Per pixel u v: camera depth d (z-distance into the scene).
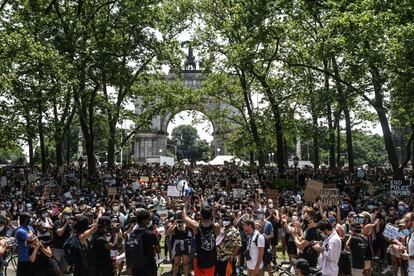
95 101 55.25
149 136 133.38
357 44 36.78
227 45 53.47
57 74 39.66
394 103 40.00
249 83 55.91
